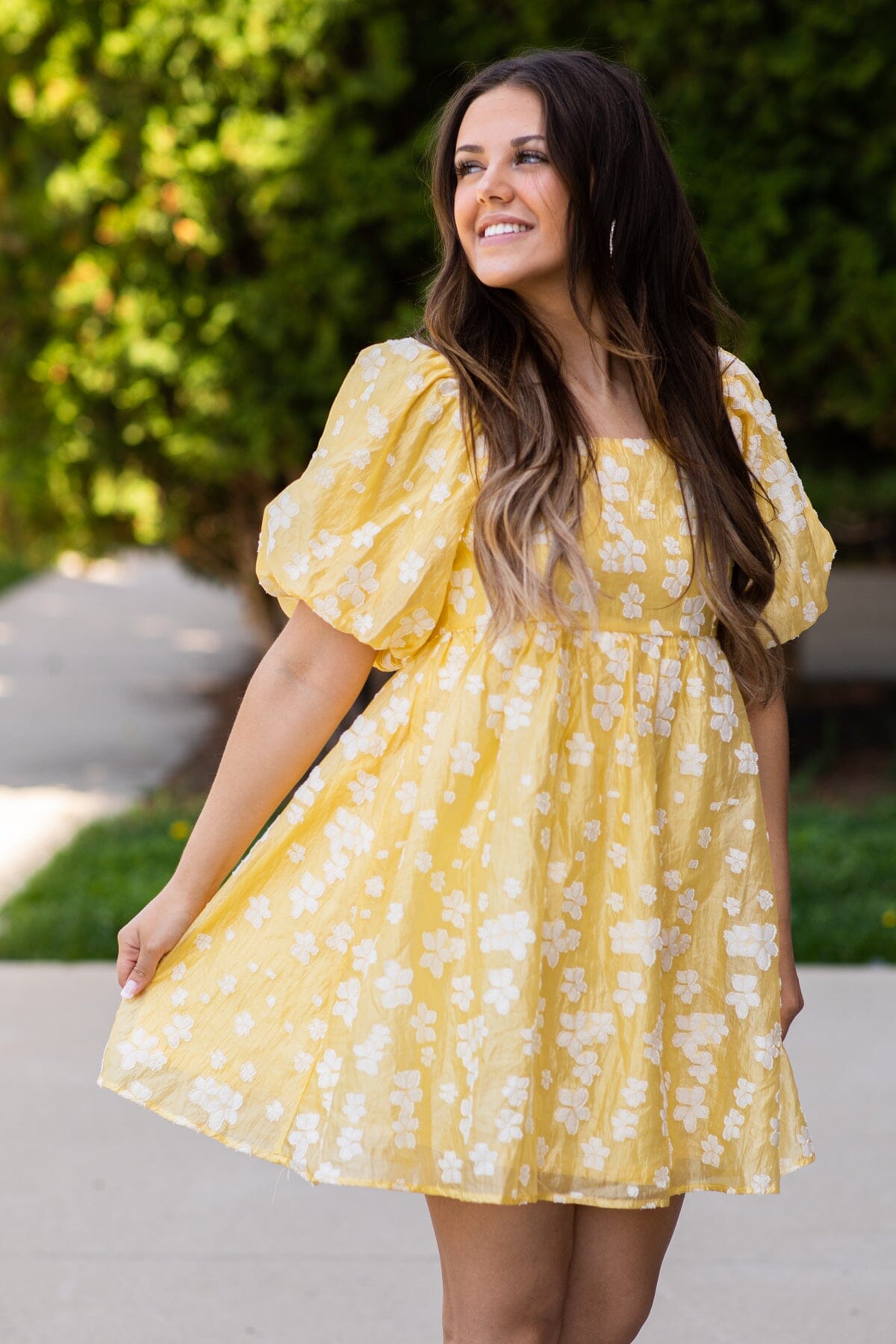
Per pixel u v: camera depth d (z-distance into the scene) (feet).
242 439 22.66
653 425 6.35
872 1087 13.33
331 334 21.94
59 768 28.48
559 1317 6.32
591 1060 6.01
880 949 17.13
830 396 22.70
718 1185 6.26
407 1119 5.91
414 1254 10.52
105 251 22.13
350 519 6.09
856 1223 10.94
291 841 6.31
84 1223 10.86
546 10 21.24
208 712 34.81
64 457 23.58
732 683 6.47
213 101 21.42
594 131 6.19
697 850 6.23
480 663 5.99
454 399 6.18
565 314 6.41
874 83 21.39
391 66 21.08
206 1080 6.23
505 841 5.85
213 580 31.68
